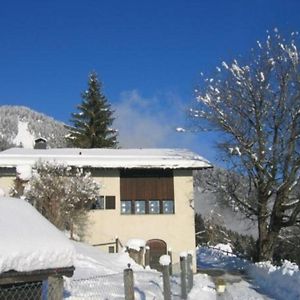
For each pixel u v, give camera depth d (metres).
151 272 22.06
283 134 30.58
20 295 7.31
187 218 33.06
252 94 30.92
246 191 32.56
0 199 8.62
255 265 26.84
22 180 14.17
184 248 32.59
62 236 8.22
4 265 6.88
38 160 30.80
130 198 33.12
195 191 35.84
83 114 60.06
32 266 7.30
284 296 17.61
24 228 7.77
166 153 36.62
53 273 7.71
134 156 34.69
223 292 13.86
